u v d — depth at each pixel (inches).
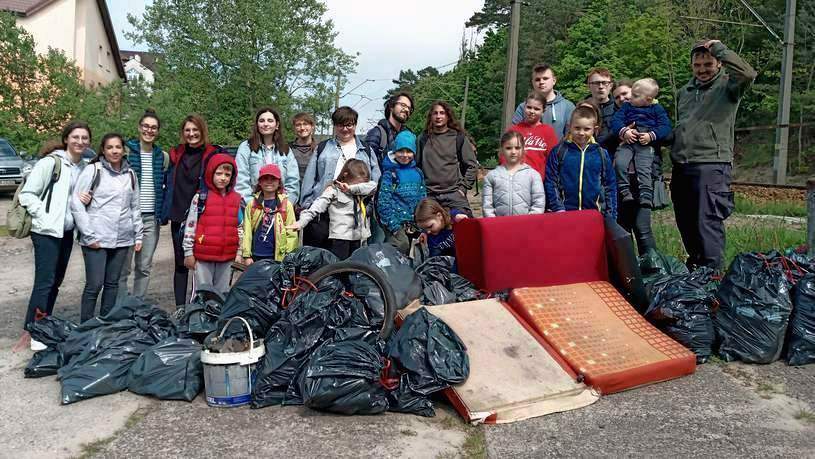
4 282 325.4
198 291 203.5
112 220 218.7
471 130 2362.2
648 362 179.5
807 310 193.2
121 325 189.3
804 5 1357.0
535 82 262.7
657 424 154.5
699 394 172.2
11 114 828.6
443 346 164.1
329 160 246.4
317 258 191.6
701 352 194.2
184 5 1364.4
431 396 166.9
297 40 1349.7
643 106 243.3
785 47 828.6
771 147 1293.1
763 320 191.5
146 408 164.1
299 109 1386.6
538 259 204.1
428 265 210.5
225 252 222.5
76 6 1183.6
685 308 198.2
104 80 1352.1
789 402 166.4
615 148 259.6
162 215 246.8
